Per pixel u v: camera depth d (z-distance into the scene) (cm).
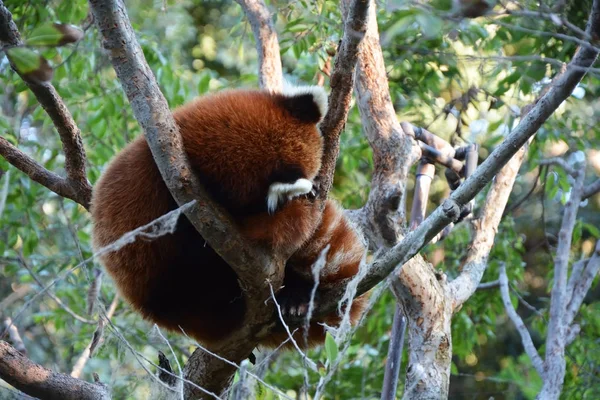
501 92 1056
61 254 1286
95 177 1205
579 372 1159
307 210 665
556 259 970
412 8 528
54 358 1334
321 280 729
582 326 1259
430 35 520
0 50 500
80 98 1289
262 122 682
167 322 772
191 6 2134
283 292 714
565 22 570
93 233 736
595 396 1086
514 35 868
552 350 880
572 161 1297
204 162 661
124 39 556
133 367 971
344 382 1217
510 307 965
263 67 974
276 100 717
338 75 604
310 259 735
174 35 1978
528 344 904
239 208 657
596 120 1317
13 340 871
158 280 736
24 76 519
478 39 1082
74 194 748
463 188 582
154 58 1229
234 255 598
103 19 549
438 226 580
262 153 666
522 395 1091
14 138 1170
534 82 901
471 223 939
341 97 621
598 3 550
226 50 2022
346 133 1373
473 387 1845
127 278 733
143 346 1141
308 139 684
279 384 1147
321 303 702
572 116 1273
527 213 1809
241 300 706
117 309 1239
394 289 773
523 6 609
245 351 702
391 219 778
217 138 669
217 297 733
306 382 537
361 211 840
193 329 755
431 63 1168
